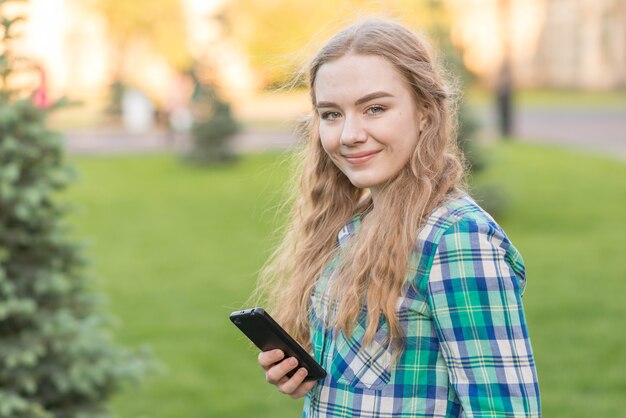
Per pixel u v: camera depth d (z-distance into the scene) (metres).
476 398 1.64
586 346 6.31
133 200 14.45
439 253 1.69
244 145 21.27
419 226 1.74
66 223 4.17
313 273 2.00
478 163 11.39
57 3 33.16
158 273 9.34
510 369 1.64
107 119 29.55
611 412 5.06
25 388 4.00
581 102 36.09
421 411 1.71
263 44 19.53
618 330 6.66
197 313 7.71
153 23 25.94
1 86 4.00
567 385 5.55
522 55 51.00
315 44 2.13
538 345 6.38
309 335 2.02
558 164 16.64
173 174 17.34
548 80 50.00
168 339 6.95
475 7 45.06
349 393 1.77
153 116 28.44
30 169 4.03
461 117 11.07
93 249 10.69
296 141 2.23
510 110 21.77
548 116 28.61
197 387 5.83
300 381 1.84
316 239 2.04
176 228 11.98
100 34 33.44
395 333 1.72
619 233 10.50
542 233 10.67
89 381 4.05
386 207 1.80
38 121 3.99
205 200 14.29
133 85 29.67
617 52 44.19
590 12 45.81
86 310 4.27
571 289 7.95
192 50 25.36
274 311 2.15
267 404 5.52
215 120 18.02
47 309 4.11
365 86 1.77
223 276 9.12
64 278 4.04
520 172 15.69
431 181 1.79
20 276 4.03
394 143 1.79
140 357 4.46
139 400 5.61
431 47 1.94
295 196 2.22
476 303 1.66
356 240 1.89
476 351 1.65
